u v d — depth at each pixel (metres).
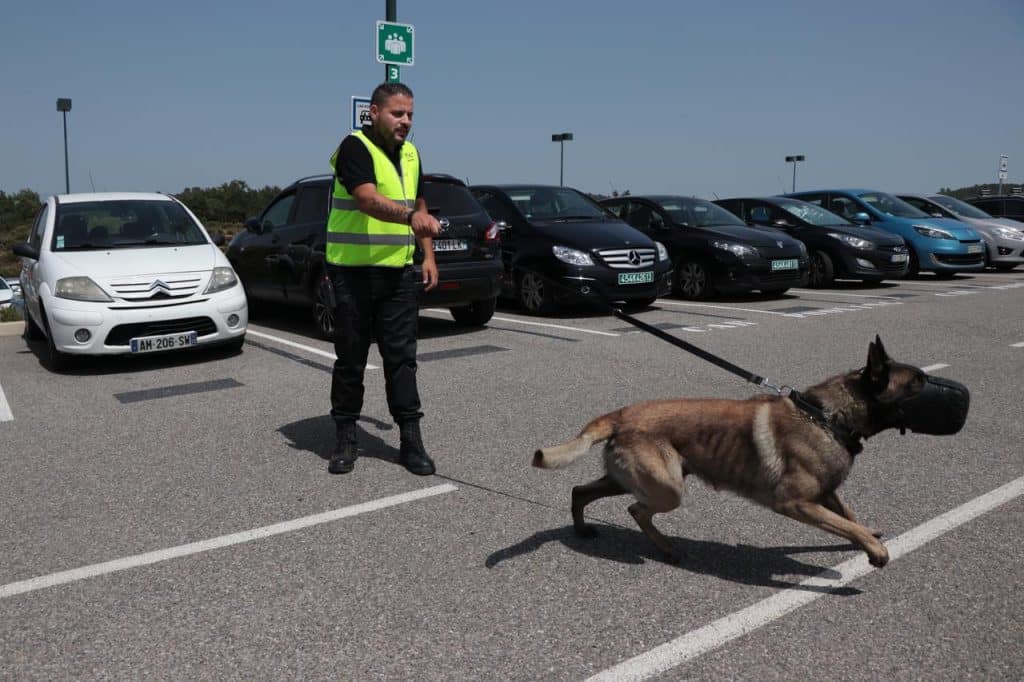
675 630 2.97
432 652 2.84
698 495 4.34
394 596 3.26
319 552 3.69
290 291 9.93
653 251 10.87
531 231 11.03
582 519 3.82
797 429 3.19
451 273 9.06
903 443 5.15
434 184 9.28
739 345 8.63
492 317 11.05
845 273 14.14
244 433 5.64
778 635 2.93
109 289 7.66
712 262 12.30
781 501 3.23
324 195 9.51
